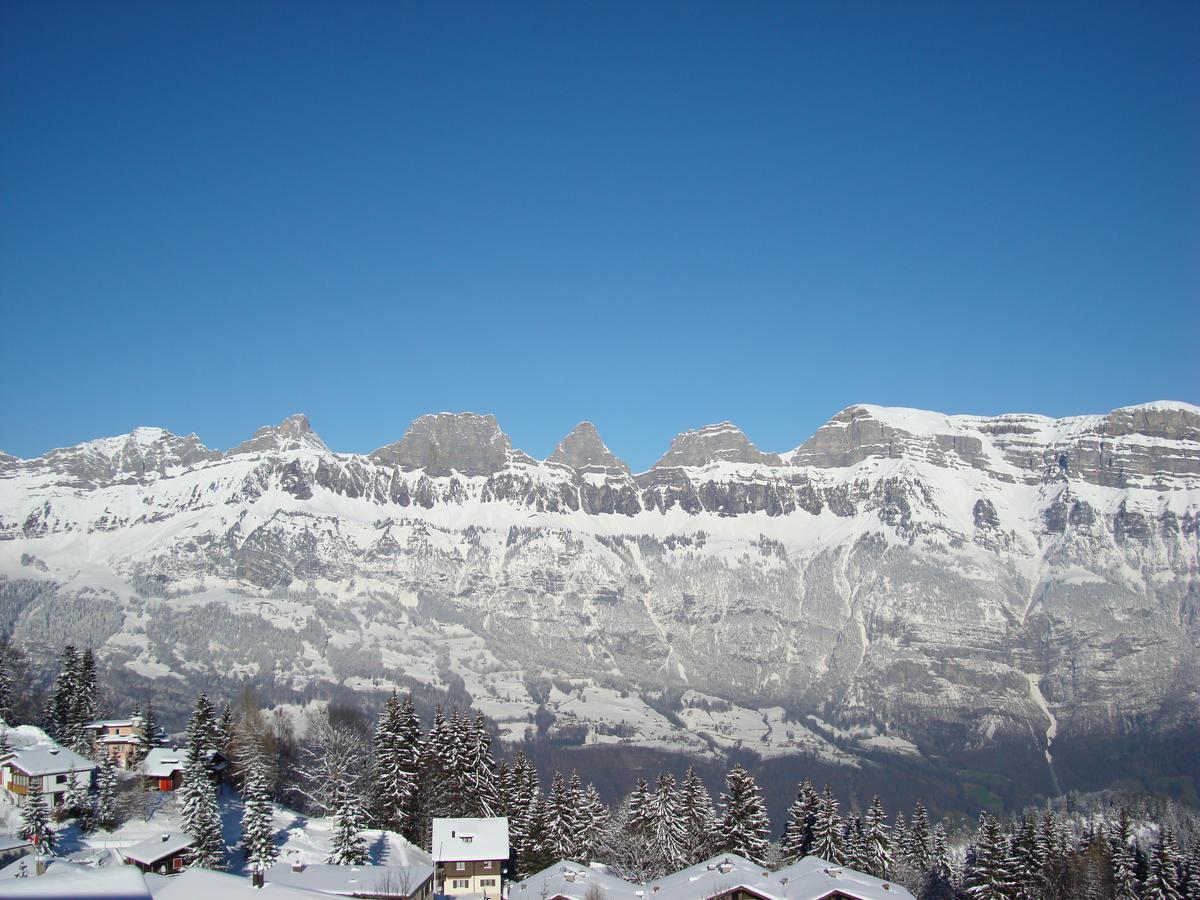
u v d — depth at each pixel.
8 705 192.38
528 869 152.00
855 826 178.38
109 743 187.25
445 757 166.88
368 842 153.75
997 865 156.38
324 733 197.75
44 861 116.38
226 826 156.62
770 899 124.06
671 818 161.12
